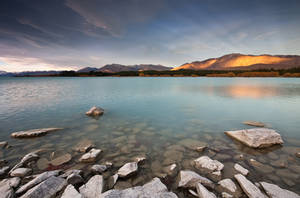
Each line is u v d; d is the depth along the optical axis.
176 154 5.27
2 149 5.59
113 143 6.22
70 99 17.83
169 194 3.06
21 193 3.27
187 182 3.54
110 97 19.59
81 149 5.63
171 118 10.07
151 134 7.24
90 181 3.59
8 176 4.03
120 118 10.10
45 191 3.22
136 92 25.31
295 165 4.43
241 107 13.23
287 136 6.69
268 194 3.20
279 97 18.59
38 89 30.33
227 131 7.24
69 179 3.62
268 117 10.00
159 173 4.15
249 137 5.93
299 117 9.94
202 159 4.66
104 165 4.44
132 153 5.36
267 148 5.54
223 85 40.78
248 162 4.63
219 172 4.05
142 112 11.70
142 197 2.92
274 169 4.24
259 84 43.62
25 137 6.73
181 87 35.34
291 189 3.49
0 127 8.18
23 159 4.70
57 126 8.44
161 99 17.91
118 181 3.79
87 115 10.77
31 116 10.43
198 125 8.55
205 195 3.05
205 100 17.02
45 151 5.45
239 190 3.38
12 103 15.12
